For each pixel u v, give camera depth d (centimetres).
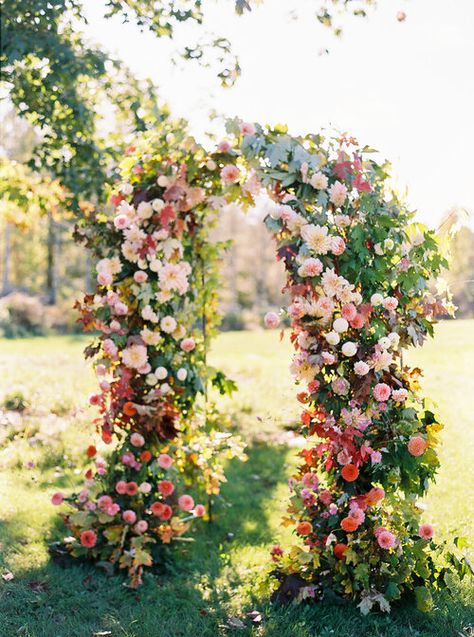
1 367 1131
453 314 392
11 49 482
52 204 726
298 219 363
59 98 561
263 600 384
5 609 365
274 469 641
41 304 2500
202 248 459
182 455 455
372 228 366
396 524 370
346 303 361
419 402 381
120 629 350
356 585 361
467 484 543
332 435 362
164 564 432
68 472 602
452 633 343
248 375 1084
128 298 430
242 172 411
